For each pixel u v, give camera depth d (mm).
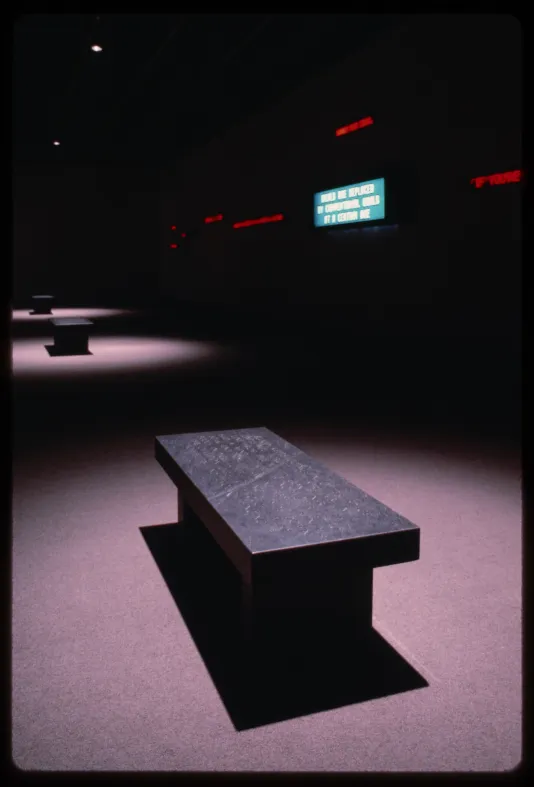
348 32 11578
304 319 15398
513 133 8820
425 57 10508
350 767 1639
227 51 13164
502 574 2752
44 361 9938
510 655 2146
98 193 26297
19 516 3490
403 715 1843
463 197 9906
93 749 1712
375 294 12477
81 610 2455
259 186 17453
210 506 2211
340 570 1931
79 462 4602
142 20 11820
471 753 1689
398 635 2275
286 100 15539
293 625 2061
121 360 10078
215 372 8961
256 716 1842
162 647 2205
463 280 10039
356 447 5008
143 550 3025
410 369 9383
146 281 27594
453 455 4758
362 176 11930
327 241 14047
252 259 18250
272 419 6055
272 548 1843
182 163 23984
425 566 2832
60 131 20562
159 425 5793
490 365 9453
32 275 26109
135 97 16469
